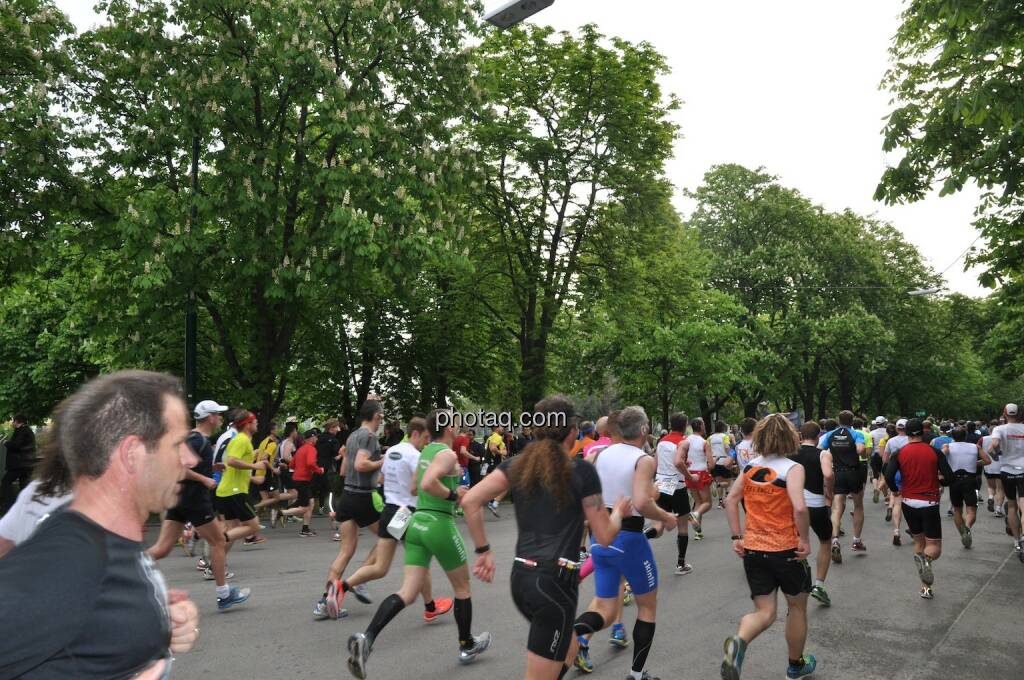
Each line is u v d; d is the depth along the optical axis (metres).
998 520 14.65
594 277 22.88
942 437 12.88
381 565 6.37
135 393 1.58
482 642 5.45
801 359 37.56
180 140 15.01
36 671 1.30
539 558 3.67
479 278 22.56
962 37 9.74
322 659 5.43
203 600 7.38
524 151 20.95
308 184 15.20
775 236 39.19
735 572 9.05
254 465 8.14
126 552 1.50
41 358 26.22
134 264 14.25
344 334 23.67
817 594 7.09
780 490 4.79
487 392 25.98
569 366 29.05
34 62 15.16
